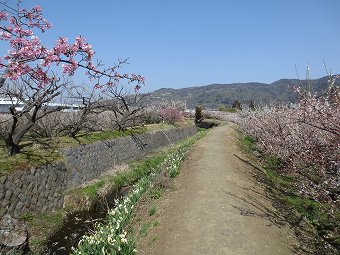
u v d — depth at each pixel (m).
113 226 7.92
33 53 7.07
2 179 11.38
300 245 7.83
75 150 16.31
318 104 7.88
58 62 7.26
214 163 14.52
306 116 8.55
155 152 24.91
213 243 7.26
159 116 34.84
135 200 10.33
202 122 48.91
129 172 18.28
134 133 23.77
